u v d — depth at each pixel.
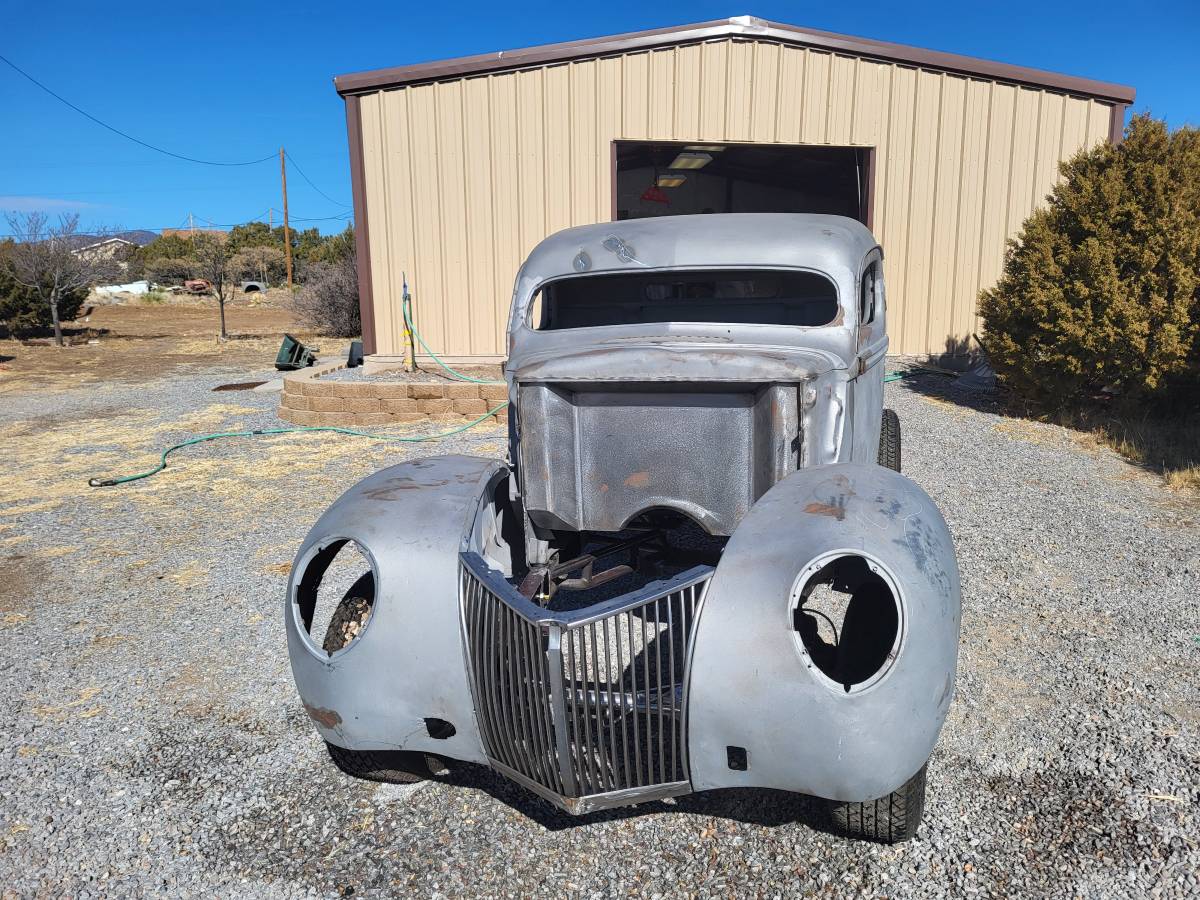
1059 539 5.63
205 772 3.30
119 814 3.05
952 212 11.97
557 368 3.15
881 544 2.39
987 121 11.84
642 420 3.16
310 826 2.96
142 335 25.20
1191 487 6.86
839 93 11.57
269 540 6.14
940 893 2.54
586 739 2.50
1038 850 2.70
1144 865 2.62
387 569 2.73
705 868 2.69
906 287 12.04
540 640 2.46
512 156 11.57
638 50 11.34
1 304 23.09
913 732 2.33
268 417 10.95
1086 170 9.25
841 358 3.39
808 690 2.30
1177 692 3.65
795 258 3.68
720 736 2.39
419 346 11.98
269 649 4.38
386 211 11.73
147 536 6.32
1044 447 8.16
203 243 23.81
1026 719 3.48
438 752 2.79
